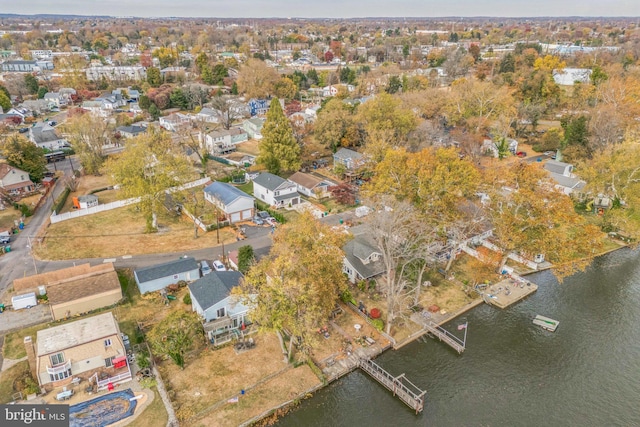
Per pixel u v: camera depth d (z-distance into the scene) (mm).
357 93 153875
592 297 52500
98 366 38438
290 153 85500
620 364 42312
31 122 134625
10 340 42500
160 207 67562
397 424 35938
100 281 48844
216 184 75688
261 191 76812
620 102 106125
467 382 40188
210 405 36156
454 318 48469
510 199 53312
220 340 42969
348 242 56062
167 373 39344
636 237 62562
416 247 49594
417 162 55969
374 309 46719
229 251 59875
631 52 185125
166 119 127938
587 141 87312
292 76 179125
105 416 34562
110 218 70375
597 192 68438
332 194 77562
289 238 42969
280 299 37188
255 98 154500
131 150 65062
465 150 90125
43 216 70250
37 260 57125
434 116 108188
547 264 58875
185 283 51750
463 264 58094
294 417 36094
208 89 170500
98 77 188875
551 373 41312
